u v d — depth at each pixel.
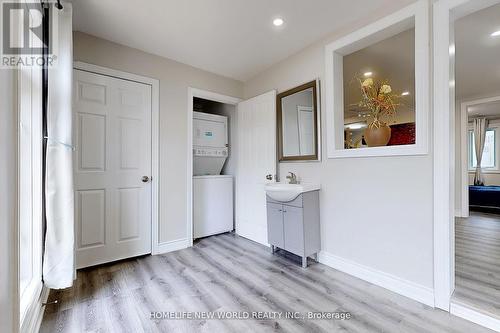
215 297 1.87
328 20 2.17
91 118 2.38
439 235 1.70
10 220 0.96
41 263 1.63
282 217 2.60
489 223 4.08
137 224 2.67
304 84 2.63
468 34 2.42
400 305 1.74
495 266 2.31
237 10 2.02
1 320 0.87
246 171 3.40
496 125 6.41
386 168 1.99
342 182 2.32
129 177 2.62
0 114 0.88
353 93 4.12
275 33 2.38
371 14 2.07
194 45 2.60
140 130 2.70
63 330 1.48
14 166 1.00
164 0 1.88
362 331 1.48
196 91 3.14
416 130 1.81
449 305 1.65
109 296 1.87
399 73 3.45
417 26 1.79
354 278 2.17
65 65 1.74
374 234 2.07
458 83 3.80
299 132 2.73
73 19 2.11
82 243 2.34
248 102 3.37
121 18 2.11
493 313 1.50
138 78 2.68
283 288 2.00
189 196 3.07
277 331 1.48
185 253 2.82
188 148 3.07
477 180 6.39
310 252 2.43
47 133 1.70
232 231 3.79
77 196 2.30
